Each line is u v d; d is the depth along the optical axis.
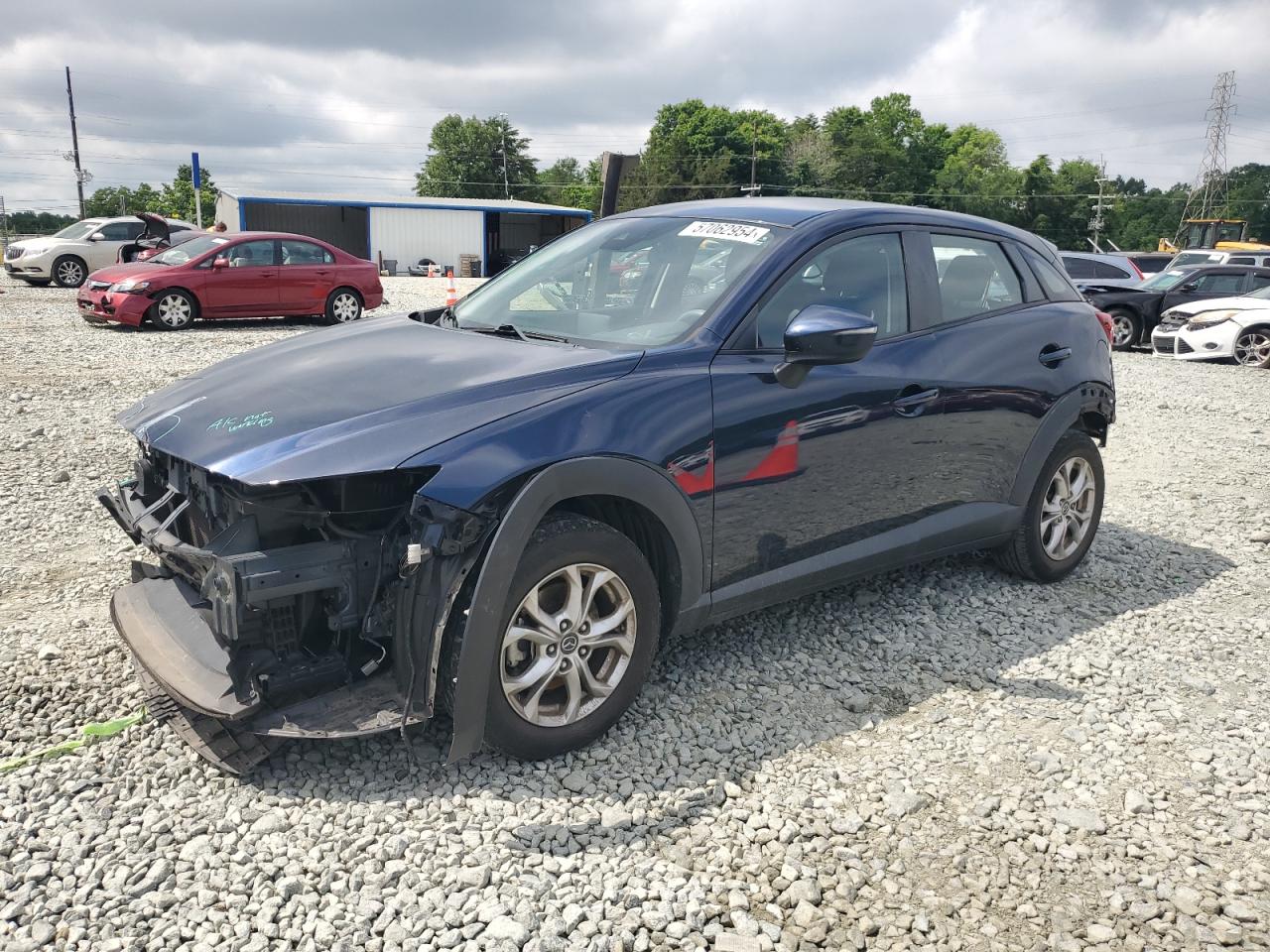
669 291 3.55
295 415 2.83
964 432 4.01
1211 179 87.94
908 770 3.07
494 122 102.38
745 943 2.29
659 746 3.12
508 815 2.72
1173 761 3.19
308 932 2.27
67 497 5.55
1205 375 12.61
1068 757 3.18
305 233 46.53
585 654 2.97
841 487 3.59
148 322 14.39
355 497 2.68
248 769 2.79
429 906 2.36
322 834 2.60
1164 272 16.80
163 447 2.92
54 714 3.14
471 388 2.90
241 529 2.62
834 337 3.11
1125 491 6.60
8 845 2.51
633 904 2.41
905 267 3.93
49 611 3.97
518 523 2.67
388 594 2.70
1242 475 7.08
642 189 84.19
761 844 2.67
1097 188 93.44
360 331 3.76
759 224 3.71
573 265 3.97
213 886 2.40
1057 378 4.39
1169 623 4.30
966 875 2.59
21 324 13.91
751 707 3.40
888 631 4.08
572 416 2.87
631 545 2.98
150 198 87.12
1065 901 2.50
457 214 43.16
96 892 2.35
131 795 2.74
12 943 2.18
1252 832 2.82
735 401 3.21
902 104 103.44
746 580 3.39
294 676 2.68
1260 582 4.88
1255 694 3.66
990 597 4.50
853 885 2.52
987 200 93.88
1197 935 2.39
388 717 2.64
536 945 2.25
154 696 3.08
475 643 2.65
